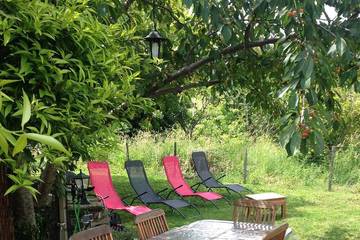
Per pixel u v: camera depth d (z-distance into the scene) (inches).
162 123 602.2
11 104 71.7
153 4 227.8
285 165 493.0
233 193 425.7
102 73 95.5
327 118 107.4
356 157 479.8
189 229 172.4
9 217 152.9
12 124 74.1
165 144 563.8
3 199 150.3
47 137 41.3
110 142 112.1
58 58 84.4
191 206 351.6
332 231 286.7
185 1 118.3
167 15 235.9
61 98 84.0
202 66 228.4
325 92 120.2
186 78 259.0
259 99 241.0
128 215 327.6
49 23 81.4
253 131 611.8
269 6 123.1
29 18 78.8
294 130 101.1
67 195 215.2
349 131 469.7
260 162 505.7
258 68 220.8
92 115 90.8
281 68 210.8
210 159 519.2
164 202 317.1
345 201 386.9
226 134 621.9
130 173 349.4
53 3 96.0
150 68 186.7
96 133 96.5
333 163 446.0
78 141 92.1
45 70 78.2
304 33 112.2
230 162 514.6
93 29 91.0
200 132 628.7
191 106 605.3
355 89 130.0
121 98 105.0
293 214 334.0
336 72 130.2
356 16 131.0
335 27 129.6
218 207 364.2
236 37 169.9
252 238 160.1
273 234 117.1
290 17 113.3
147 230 157.4
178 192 364.5
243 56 209.5
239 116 626.2
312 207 361.1
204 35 206.7
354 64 127.8
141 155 546.6
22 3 78.0
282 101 233.9
